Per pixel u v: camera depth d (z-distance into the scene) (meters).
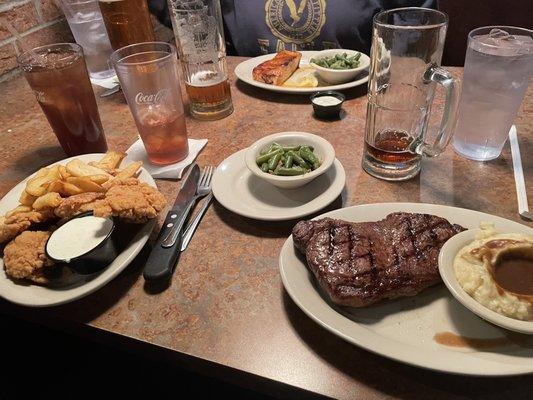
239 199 0.75
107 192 0.66
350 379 0.48
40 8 1.43
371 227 0.61
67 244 0.59
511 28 0.83
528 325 0.43
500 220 0.60
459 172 0.80
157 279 0.60
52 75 0.80
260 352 0.51
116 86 1.26
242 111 1.08
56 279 0.59
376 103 0.85
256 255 0.65
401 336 0.51
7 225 0.63
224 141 0.96
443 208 0.65
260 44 1.71
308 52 1.36
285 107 1.09
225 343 0.53
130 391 0.94
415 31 0.76
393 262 0.55
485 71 0.73
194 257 0.66
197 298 0.59
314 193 0.75
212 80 1.03
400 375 0.48
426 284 0.54
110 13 1.06
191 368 0.54
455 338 0.50
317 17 1.60
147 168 0.87
